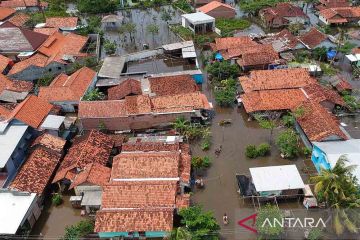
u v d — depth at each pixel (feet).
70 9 401.90
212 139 198.18
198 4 387.34
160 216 143.54
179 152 173.78
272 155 185.57
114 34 336.70
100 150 178.09
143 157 166.50
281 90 214.48
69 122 205.05
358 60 250.98
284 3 344.90
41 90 225.35
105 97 231.30
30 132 189.16
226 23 338.13
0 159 164.76
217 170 178.40
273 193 156.87
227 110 221.05
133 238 145.28
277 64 250.78
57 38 297.12
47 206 165.07
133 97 208.95
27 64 258.78
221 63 250.57
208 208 158.40
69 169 167.63
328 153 165.48
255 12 357.82
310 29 298.15
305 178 170.30
